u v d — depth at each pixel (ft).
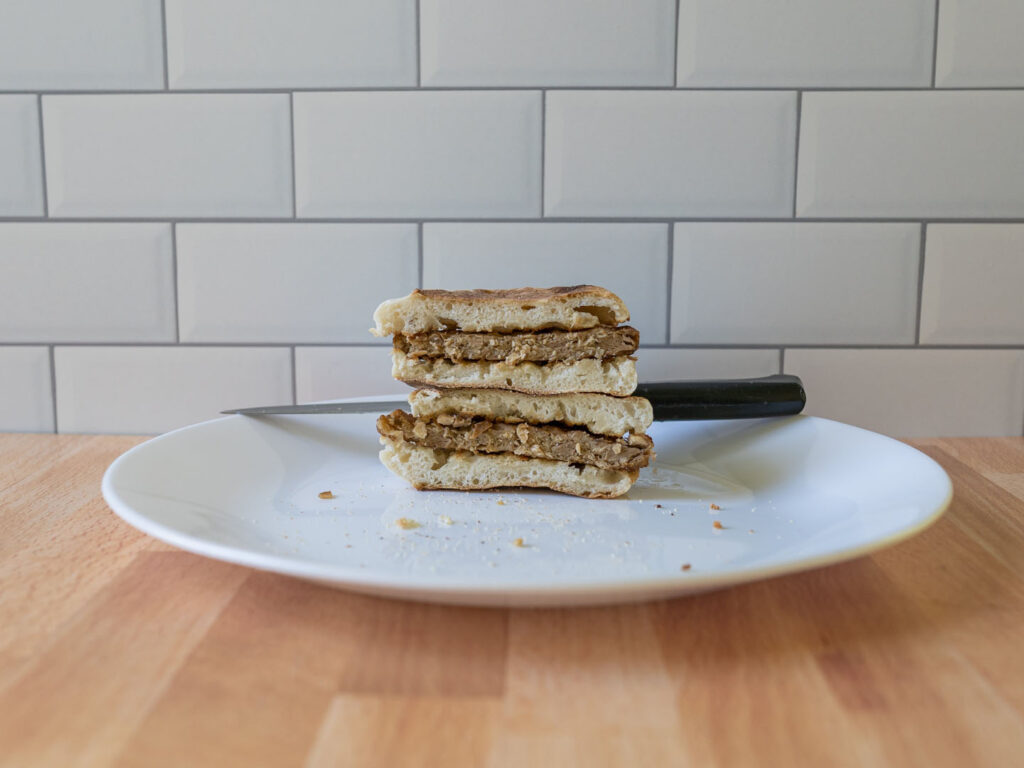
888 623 0.88
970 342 1.61
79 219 1.62
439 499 1.27
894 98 1.54
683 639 0.84
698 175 1.57
